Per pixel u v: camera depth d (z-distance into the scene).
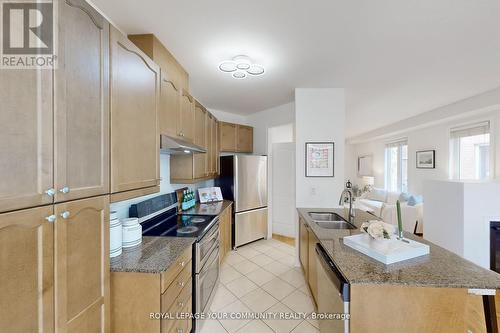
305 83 2.77
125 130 1.22
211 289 2.12
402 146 5.63
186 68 2.34
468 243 2.62
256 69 2.26
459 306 1.08
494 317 1.12
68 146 0.86
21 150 0.70
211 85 2.85
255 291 2.34
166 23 1.60
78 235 0.92
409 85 2.84
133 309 1.20
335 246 1.51
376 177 6.74
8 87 0.68
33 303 0.74
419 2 1.39
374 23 1.60
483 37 1.77
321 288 1.54
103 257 1.08
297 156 2.96
